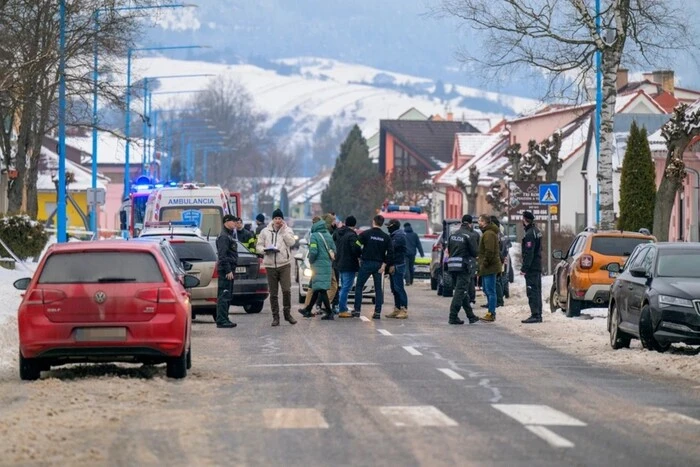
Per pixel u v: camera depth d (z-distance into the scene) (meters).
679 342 40.97
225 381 33.16
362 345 43.81
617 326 43.47
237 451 22.25
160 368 37.19
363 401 28.75
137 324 33.22
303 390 30.97
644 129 91.81
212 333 49.62
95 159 110.50
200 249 55.94
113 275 33.56
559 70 80.69
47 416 26.80
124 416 26.73
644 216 91.25
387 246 57.47
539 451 22.05
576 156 141.62
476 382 32.56
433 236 110.50
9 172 99.50
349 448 22.42
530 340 46.69
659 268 42.28
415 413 26.70
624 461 21.28
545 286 78.12
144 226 73.25
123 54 90.38
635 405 28.38
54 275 33.62
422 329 51.47
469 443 22.89
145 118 92.31
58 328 33.19
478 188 178.62
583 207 142.75
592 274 57.19
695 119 77.50
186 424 25.45
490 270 56.47
